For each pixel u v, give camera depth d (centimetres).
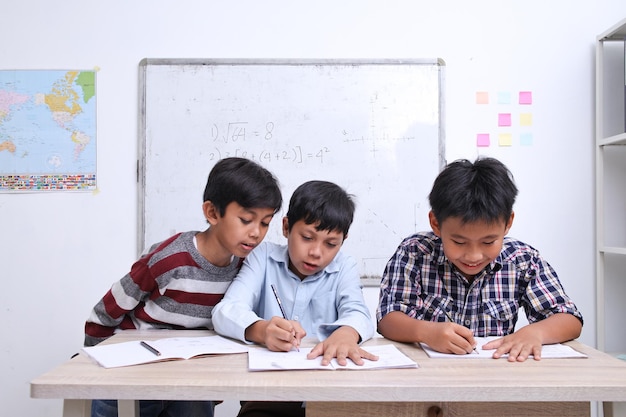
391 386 74
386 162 211
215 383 74
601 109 205
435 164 210
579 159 212
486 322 119
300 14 211
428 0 213
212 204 118
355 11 212
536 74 213
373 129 211
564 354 93
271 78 210
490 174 102
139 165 208
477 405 81
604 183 211
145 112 208
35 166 208
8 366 206
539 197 211
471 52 212
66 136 209
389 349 96
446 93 212
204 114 210
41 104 209
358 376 79
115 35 211
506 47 213
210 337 106
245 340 100
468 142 211
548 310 113
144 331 112
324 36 211
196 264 121
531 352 93
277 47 211
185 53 211
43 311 207
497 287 120
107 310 123
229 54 211
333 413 81
